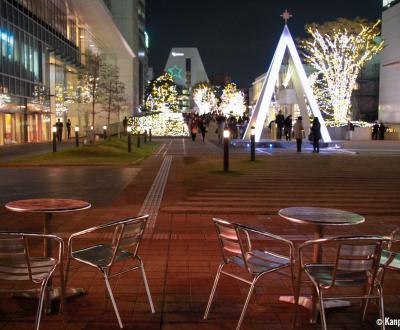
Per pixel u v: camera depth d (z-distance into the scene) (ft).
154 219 29.73
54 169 58.65
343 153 82.38
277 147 95.71
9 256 13.82
